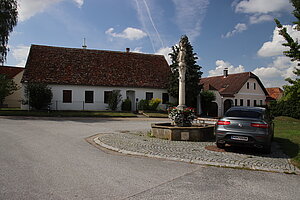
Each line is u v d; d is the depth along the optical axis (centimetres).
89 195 404
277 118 2539
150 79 3094
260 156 732
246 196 414
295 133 1289
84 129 1334
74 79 2691
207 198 402
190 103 3094
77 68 2831
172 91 2991
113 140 952
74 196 398
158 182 479
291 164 636
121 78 2939
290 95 1391
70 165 587
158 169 573
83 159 651
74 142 912
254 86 4144
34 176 496
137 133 1201
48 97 2402
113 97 2733
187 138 1005
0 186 436
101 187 444
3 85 2386
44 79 2553
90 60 3012
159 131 1054
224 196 412
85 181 474
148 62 3359
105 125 1611
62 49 3008
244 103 3969
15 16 2448
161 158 686
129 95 3069
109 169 562
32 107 2436
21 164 583
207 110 3238
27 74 2534
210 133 1114
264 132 726
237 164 621
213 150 800
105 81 2819
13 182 458
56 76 2638
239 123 755
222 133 774
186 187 453
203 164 627
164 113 2861
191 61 3020
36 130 1217
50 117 2083
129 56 3338
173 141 969
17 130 1195
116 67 3064
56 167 565
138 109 2895
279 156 736
